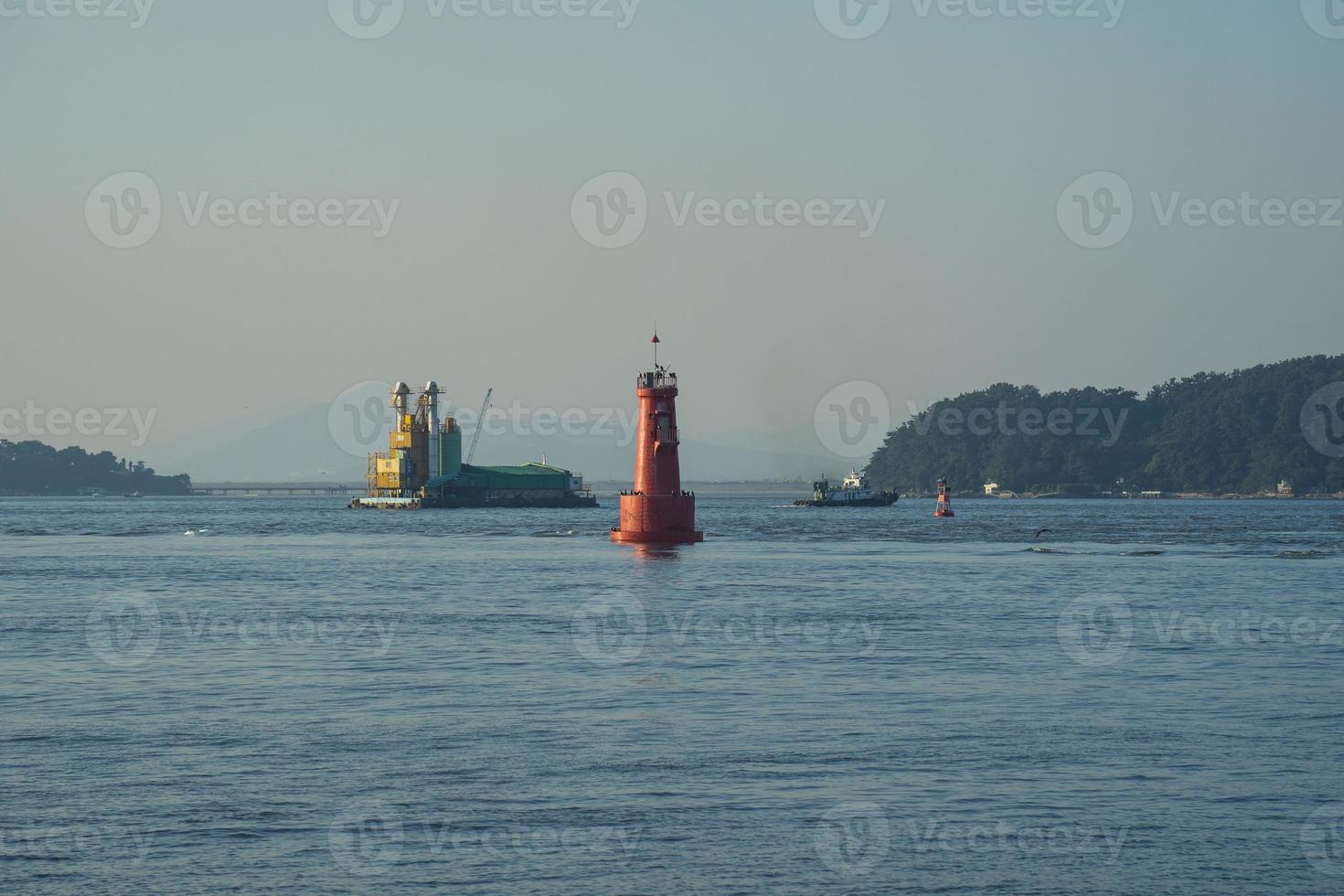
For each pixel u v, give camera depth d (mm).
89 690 140375
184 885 80375
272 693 138250
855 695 136625
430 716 125562
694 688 140750
